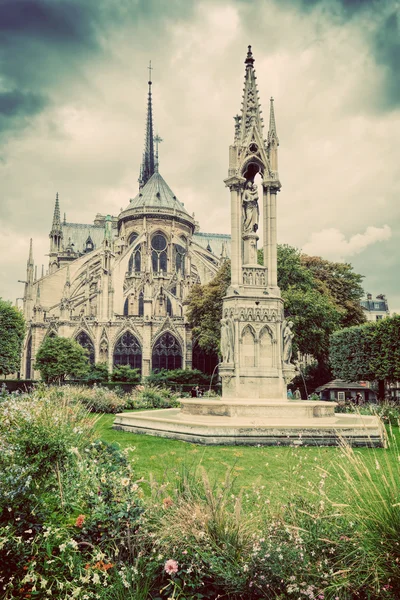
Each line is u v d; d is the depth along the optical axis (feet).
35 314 309.01
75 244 486.79
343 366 142.82
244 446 50.70
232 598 20.42
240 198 72.18
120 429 66.08
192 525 21.47
